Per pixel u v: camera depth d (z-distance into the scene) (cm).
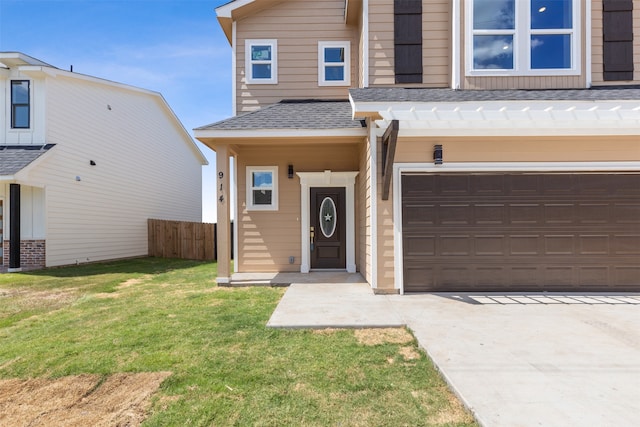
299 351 352
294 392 273
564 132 580
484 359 318
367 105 545
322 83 855
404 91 630
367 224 664
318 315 463
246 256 833
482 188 602
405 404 255
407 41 667
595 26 650
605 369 297
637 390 261
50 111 1059
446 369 298
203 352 351
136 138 1480
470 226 600
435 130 591
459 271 600
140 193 1507
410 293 594
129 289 693
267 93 857
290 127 647
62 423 236
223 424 234
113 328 431
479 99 567
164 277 854
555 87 632
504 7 641
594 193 596
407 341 378
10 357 345
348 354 343
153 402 260
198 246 1363
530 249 597
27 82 1065
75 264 1145
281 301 540
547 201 598
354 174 812
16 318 488
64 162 1105
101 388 283
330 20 859
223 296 603
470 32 634
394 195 599
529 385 270
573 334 383
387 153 553
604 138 590
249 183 837
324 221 836
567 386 268
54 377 303
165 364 323
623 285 589
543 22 636
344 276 761
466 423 231
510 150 596
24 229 1027
